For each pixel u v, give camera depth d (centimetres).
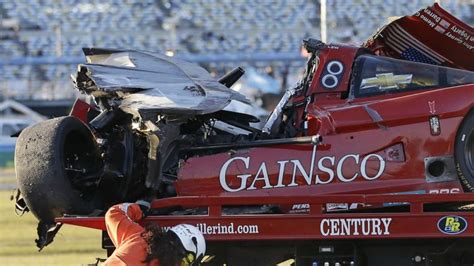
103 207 2566
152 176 2498
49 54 11800
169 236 1648
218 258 2450
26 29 12006
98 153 2559
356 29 11644
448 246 2389
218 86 2705
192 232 1669
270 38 11838
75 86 2552
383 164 2439
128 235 1806
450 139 2427
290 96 2692
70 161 2525
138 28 11988
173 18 12081
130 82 2520
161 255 1622
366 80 2588
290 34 11856
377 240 2383
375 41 2848
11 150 9425
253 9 12112
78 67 2511
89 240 4844
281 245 2430
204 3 12144
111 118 2538
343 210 2416
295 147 2470
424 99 2450
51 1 12294
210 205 2300
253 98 10388
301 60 10106
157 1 12219
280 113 2684
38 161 2366
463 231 2256
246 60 10050
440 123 2433
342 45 2658
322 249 2384
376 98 2562
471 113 2434
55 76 11244
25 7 12175
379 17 11712
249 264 2445
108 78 2502
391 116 2447
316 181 2450
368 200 2278
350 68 2598
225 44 11825
